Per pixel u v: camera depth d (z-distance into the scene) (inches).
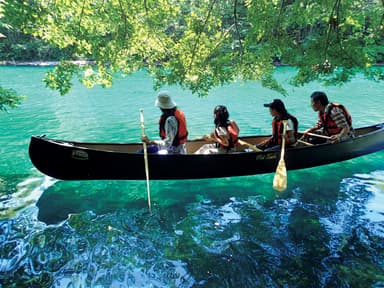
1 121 348.2
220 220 156.8
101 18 193.2
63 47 189.9
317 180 199.3
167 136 185.9
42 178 200.8
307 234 143.6
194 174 189.0
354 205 169.3
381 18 177.3
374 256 128.0
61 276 116.4
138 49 216.8
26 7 160.6
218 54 205.5
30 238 138.9
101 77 206.1
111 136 298.2
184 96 501.0
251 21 186.5
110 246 134.9
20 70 874.1
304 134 223.6
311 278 116.1
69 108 418.3
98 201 174.9
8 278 114.4
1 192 181.5
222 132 186.7
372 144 226.8
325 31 182.7
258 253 130.5
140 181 195.5
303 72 184.4
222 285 113.1
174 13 212.7
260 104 445.7
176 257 128.2
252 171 196.5
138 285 113.0
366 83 640.4
